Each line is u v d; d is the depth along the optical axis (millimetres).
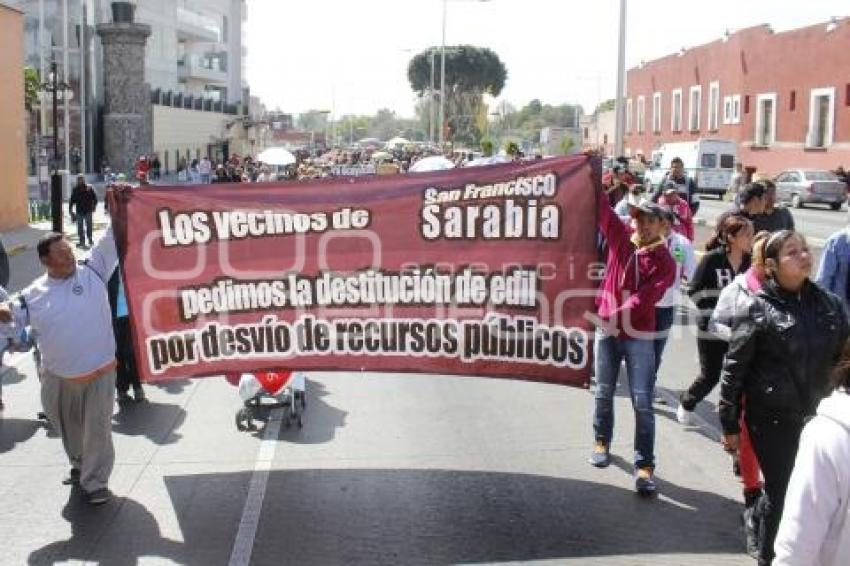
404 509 6355
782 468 4895
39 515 6312
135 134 56281
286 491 6711
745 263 7621
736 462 7004
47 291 6406
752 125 58438
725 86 62594
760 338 4906
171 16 74375
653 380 6684
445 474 7043
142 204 6781
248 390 8062
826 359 4816
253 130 82812
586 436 8000
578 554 5633
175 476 7035
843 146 48594
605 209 6723
